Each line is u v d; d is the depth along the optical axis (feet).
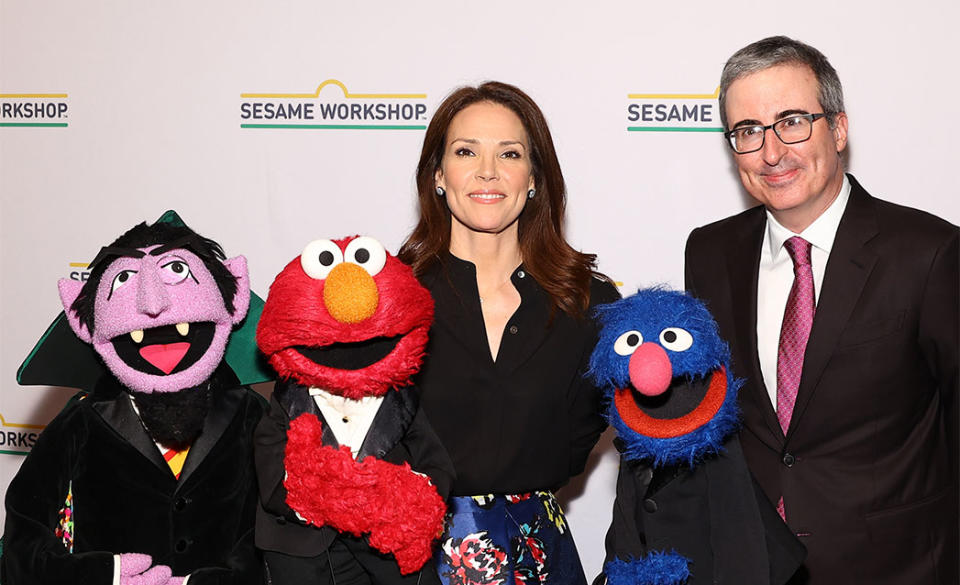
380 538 4.83
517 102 6.28
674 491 5.27
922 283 5.58
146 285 5.22
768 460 5.84
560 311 6.21
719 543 5.20
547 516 6.02
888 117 7.91
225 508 5.58
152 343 5.43
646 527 5.31
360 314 4.72
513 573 5.75
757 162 5.71
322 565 5.14
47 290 9.62
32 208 9.59
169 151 9.21
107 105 9.31
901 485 5.67
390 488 4.89
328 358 4.98
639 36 8.30
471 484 5.79
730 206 8.33
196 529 5.51
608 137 8.46
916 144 7.89
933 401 5.86
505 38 8.50
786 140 5.61
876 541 5.62
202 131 9.14
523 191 6.17
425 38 8.63
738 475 5.24
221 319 5.60
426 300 5.13
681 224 8.45
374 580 5.16
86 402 5.68
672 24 8.23
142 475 5.49
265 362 6.05
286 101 8.95
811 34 7.98
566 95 8.46
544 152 6.33
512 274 6.36
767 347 5.98
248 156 9.07
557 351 6.07
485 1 8.49
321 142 8.93
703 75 8.23
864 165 8.02
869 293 5.65
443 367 5.98
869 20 7.86
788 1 8.00
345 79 8.82
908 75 7.85
